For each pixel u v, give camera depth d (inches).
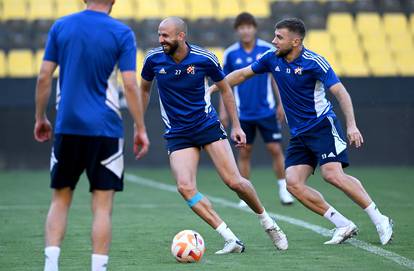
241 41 1517.0
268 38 2736.2
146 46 2706.7
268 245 970.7
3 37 2691.9
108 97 681.0
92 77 675.4
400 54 2746.1
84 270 804.6
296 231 1101.1
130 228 1142.3
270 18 2819.9
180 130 918.4
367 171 2249.0
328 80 944.9
